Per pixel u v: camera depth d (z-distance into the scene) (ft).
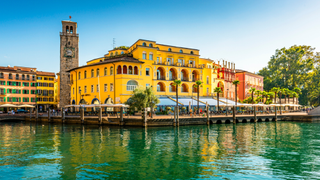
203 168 62.54
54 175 57.21
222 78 276.21
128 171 60.13
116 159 71.46
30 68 325.42
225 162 68.08
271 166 64.18
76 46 270.26
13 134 122.93
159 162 68.23
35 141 101.24
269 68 416.46
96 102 221.87
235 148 87.45
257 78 349.00
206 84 258.37
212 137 112.27
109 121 157.89
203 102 224.74
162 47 239.30
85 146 90.27
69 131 132.87
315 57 394.93
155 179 54.54
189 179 54.49
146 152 80.48
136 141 100.58
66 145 92.32
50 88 337.52
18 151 82.02
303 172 59.26
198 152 80.69
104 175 57.16
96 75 221.25
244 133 127.24
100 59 253.85
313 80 391.65
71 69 244.83
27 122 201.36
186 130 136.56
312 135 120.98
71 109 245.24
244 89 309.01
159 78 229.86
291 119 212.64
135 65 210.38
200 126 158.92
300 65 378.73
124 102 188.34
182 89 246.68
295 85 386.52
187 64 246.27
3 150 83.61
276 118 208.74
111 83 207.41
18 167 63.41
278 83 399.65
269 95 288.51
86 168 62.54
